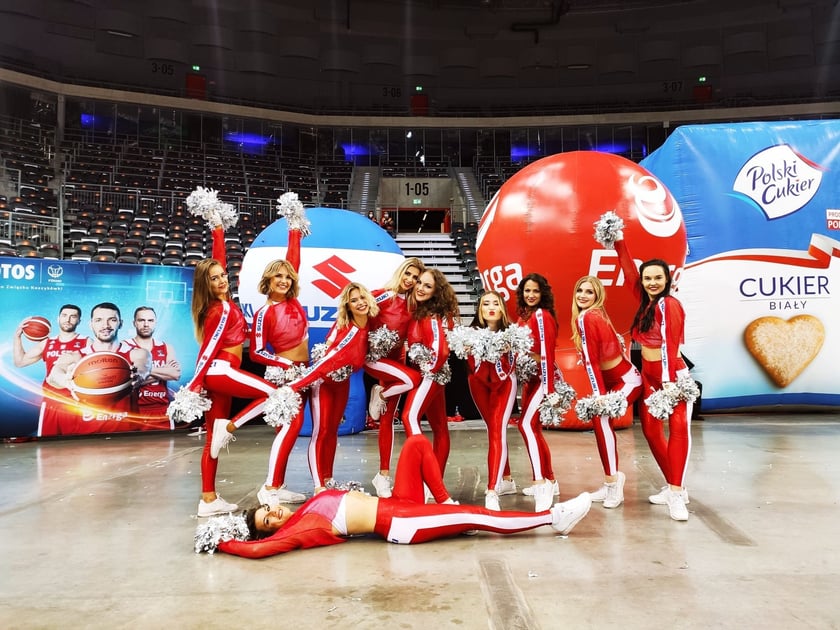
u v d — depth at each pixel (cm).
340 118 2375
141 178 1853
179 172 1975
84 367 715
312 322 627
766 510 363
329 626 208
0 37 2042
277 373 380
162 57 2298
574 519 309
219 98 2262
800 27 2427
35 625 211
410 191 2303
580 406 371
